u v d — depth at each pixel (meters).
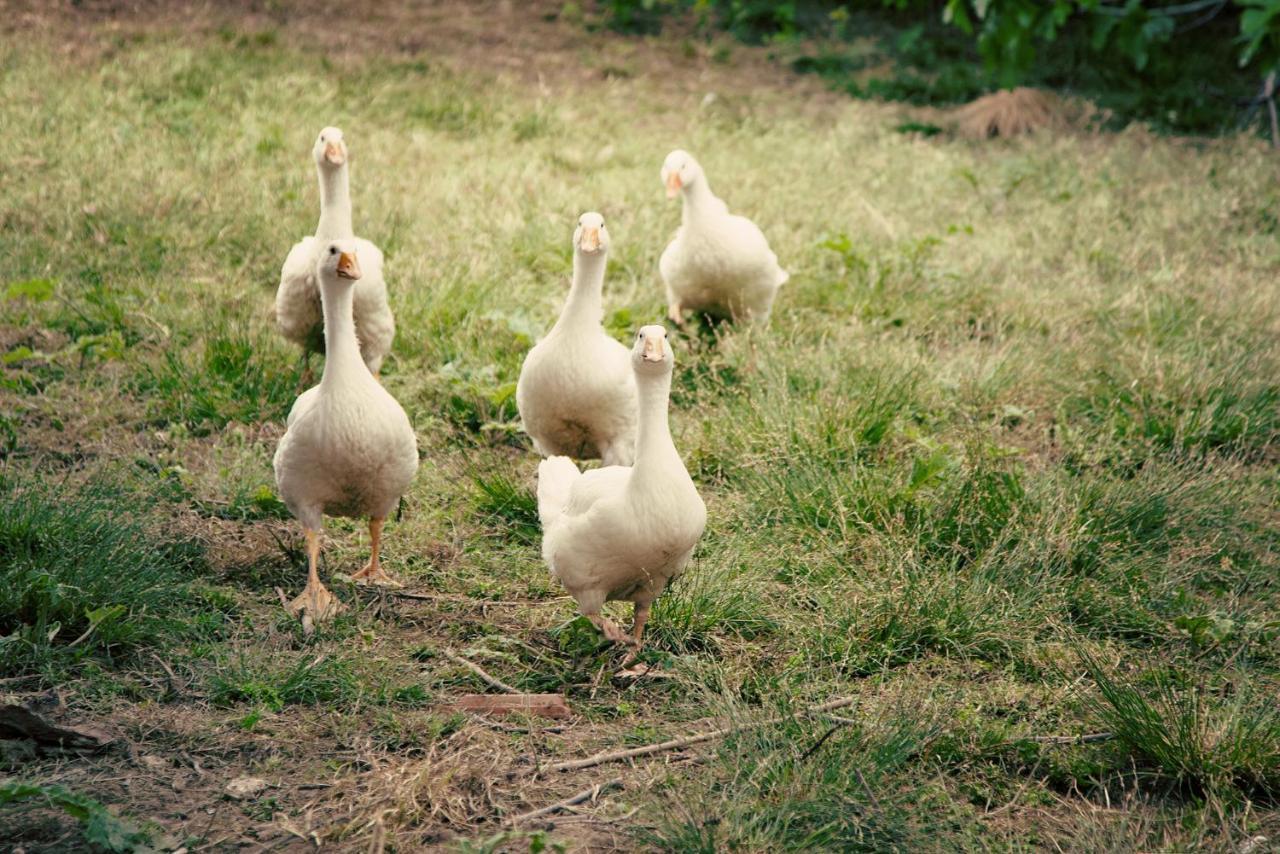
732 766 4.02
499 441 6.82
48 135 10.36
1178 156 12.61
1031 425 7.16
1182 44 16.25
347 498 5.17
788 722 4.22
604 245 5.75
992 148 13.23
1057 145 12.87
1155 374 7.28
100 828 3.52
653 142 12.38
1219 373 7.23
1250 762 4.18
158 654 4.60
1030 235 10.39
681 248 7.77
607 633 4.80
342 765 4.06
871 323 8.28
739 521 5.90
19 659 4.42
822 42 16.78
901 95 14.84
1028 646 4.93
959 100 14.77
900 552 5.41
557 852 3.64
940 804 4.00
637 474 4.48
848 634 4.95
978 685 4.79
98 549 4.98
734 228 7.64
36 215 8.80
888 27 17.31
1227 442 6.80
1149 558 5.61
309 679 4.45
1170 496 6.00
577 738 4.32
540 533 5.84
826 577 5.39
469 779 3.97
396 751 4.16
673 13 17.48
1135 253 9.71
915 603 5.08
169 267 8.36
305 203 9.49
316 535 5.14
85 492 5.50
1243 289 8.98
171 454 6.26
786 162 11.91
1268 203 11.03
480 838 3.71
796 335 7.91
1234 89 15.09
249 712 4.30
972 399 7.13
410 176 10.41
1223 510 6.02
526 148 11.68
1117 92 15.04
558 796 3.97
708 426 6.62
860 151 12.48
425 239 8.99
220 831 3.69
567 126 12.48
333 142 6.59
